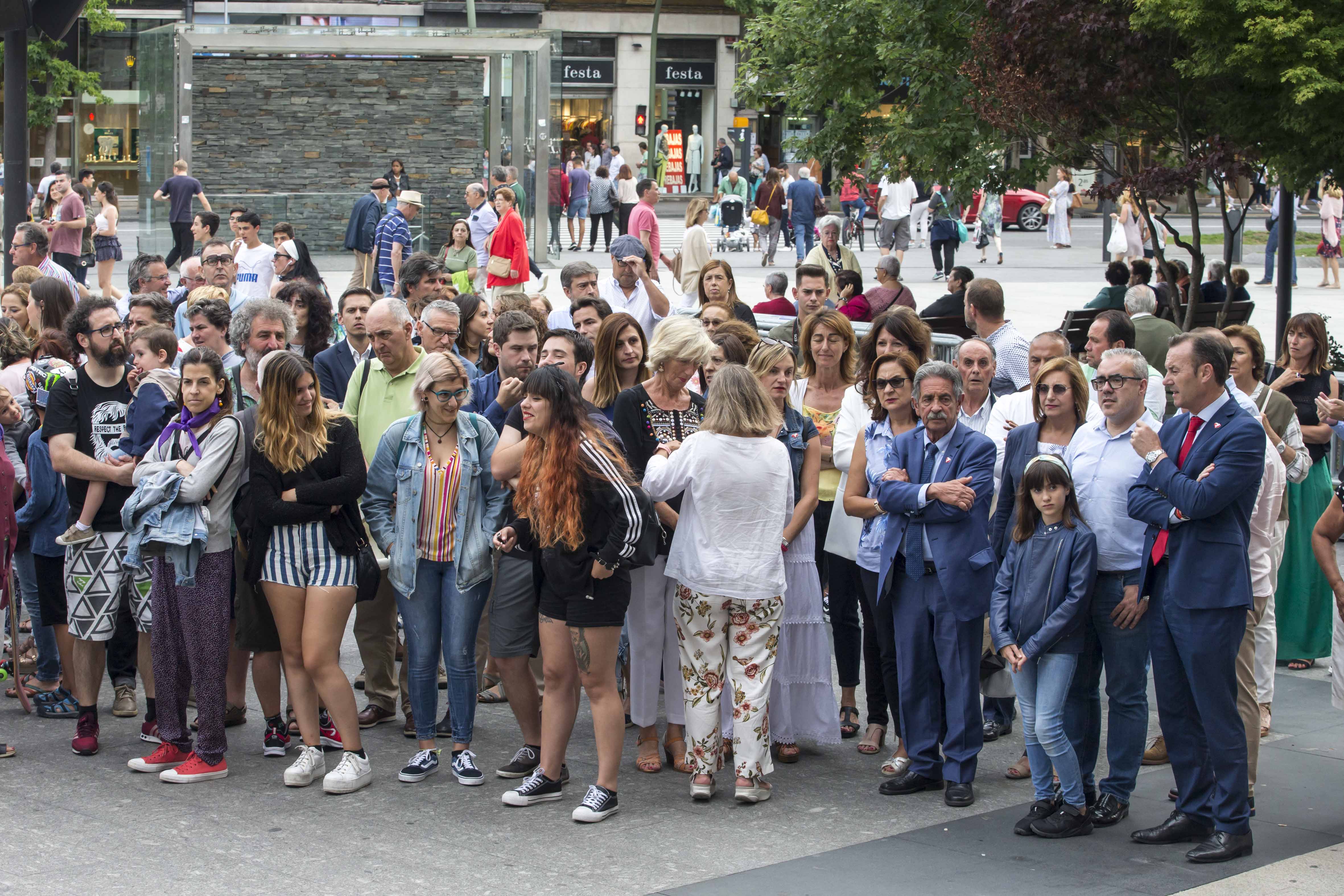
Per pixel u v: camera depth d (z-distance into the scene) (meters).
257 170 27.11
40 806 6.49
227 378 6.95
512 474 6.75
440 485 6.88
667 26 48.03
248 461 6.84
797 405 8.20
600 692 6.47
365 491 7.02
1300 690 8.61
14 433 7.86
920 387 6.88
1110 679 6.44
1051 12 12.12
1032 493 6.37
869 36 15.85
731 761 7.42
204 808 6.51
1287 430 8.21
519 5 46.72
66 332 7.47
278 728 7.28
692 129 48.94
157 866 5.81
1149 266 16.31
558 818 6.48
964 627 6.69
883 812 6.61
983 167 15.02
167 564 6.84
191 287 11.03
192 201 24.25
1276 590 9.02
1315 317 9.16
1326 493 9.09
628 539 6.29
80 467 7.11
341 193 26.83
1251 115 11.24
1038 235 39.31
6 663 8.60
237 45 26.12
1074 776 6.28
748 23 17.22
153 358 7.37
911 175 16.16
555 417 6.39
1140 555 6.34
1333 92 10.16
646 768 7.20
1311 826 6.41
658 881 5.73
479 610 6.94
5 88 10.82
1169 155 13.86
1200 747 6.17
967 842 6.21
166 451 6.80
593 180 30.89
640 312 10.62
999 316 9.12
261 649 7.04
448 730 7.75
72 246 21.62
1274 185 13.47
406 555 6.86
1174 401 6.66
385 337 7.64
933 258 28.89
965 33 14.95
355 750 6.84
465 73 27.45
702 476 6.62
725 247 32.50
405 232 19.64
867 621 7.52
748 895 5.59
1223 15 10.58
